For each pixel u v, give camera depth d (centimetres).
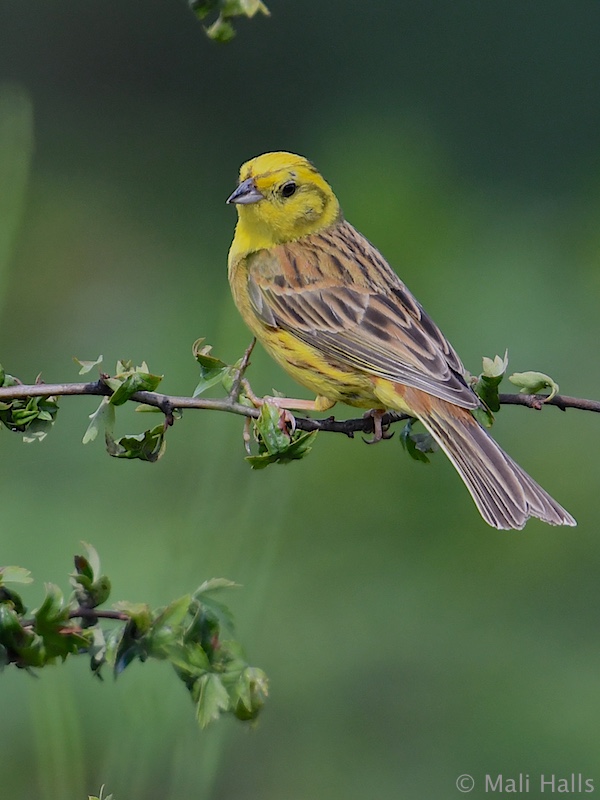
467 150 1914
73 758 699
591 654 1233
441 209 1547
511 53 1970
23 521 1264
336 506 1299
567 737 1184
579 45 1959
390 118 1895
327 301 959
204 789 663
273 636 1216
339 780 1163
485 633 1257
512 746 1184
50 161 1995
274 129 2077
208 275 1773
